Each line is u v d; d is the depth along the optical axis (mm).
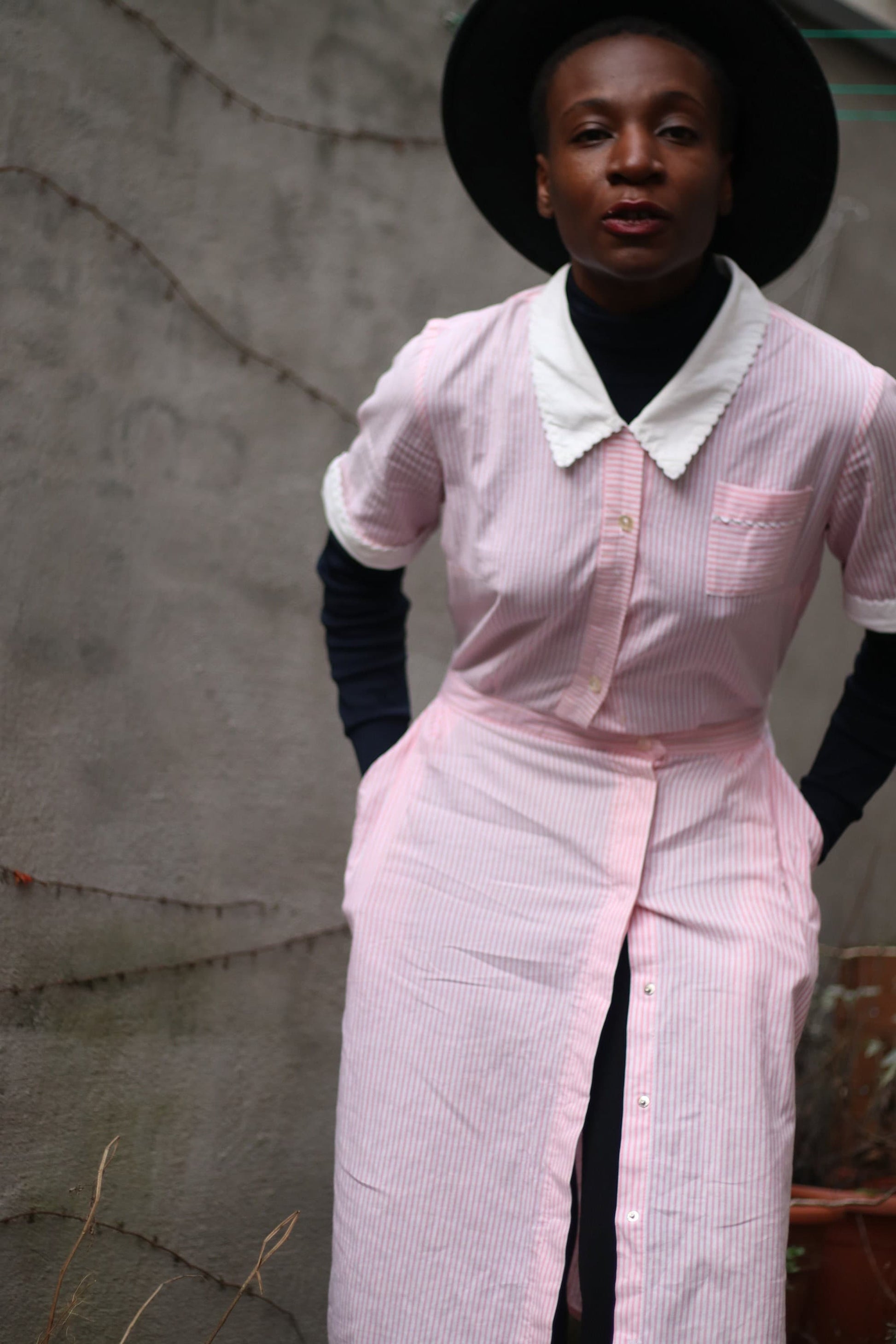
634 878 1394
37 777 2078
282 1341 2111
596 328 1392
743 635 1400
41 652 2121
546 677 1441
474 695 1510
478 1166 1367
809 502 1394
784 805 1507
